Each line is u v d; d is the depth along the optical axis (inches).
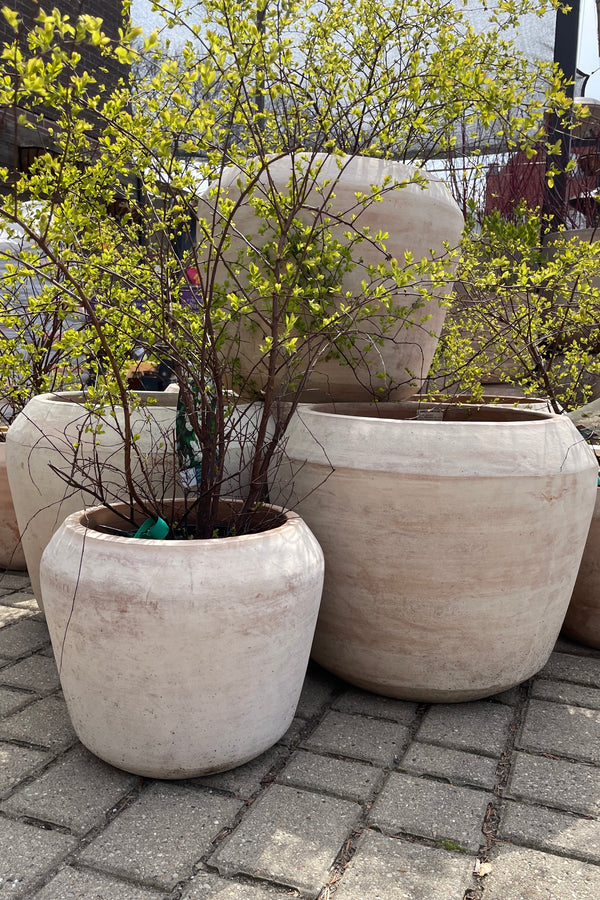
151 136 76.9
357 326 100.8
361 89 96.5
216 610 68.2
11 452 107.6
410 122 104.3
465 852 64.7
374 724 87.0
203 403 85.9
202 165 79.7
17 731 83.8
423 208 99.2
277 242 95.9
